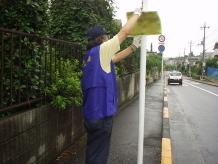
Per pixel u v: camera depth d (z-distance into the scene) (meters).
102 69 1.85
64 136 3.38
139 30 2.03
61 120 3.24
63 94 3.15
